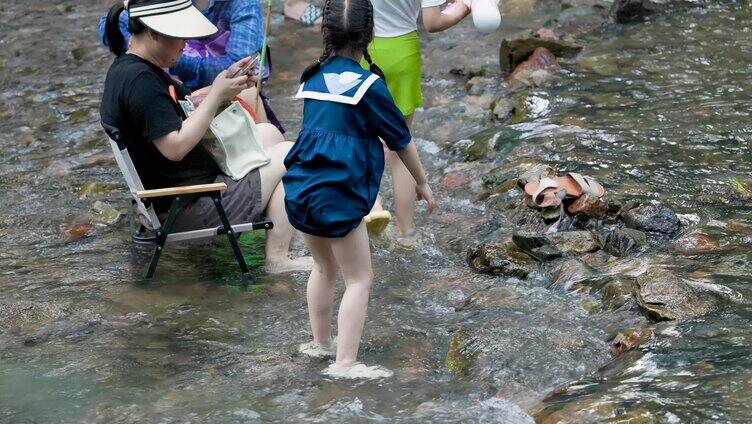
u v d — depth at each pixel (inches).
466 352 189.5
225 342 200.8
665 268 214.1
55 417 171.0
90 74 389.7
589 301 207.5
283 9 464.1
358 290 185.3
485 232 249.1
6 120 343.9
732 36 371.9
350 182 180.4
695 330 184.4
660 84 331.0
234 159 236.7
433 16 246.1
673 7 405.1
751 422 150.9
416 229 254.4
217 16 263.0
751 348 174.7
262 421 168.2
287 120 330.6
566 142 288.4
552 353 186.7
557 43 361.4
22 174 295.4
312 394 177.6
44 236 255.3
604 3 424.8
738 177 257.3
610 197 250.4
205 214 234.8
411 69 245.8
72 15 476.1
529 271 224.7
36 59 409.7
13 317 210.4
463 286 223.0
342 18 183.3
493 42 401.7
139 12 220.2
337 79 183.0
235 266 238.4
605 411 157.8
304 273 233.5
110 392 179.6
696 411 155.1
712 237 226.7
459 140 308.2
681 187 255.1
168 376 186.1
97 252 245.1
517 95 328.8
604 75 343.0
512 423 161.9
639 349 181.3
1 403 176.1
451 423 163.5
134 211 257.4
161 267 236.4
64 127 335.9
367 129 183.2
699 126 292.4
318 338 195.0
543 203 246.5
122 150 219.3
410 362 189.9
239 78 224.4
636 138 287.4
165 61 227.1
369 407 172.2
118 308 215.5
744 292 197.9
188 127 222.5
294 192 184.4
